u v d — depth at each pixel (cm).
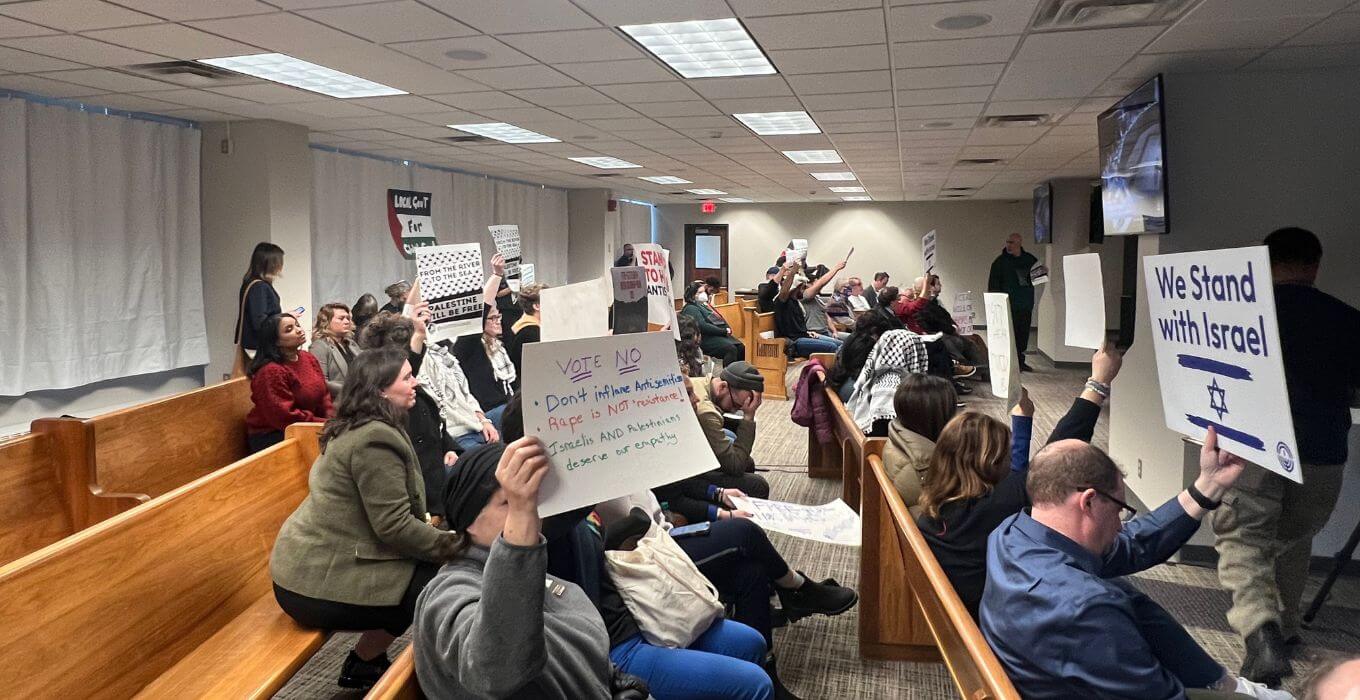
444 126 708
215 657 215
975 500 241
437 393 403
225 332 699
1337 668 109
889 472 285
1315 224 438
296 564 228
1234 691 180
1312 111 437
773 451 620
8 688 169
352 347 496
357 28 395
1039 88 534
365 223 905
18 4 357
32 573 176
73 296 592
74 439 287
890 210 1678
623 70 486
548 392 125
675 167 1039
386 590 230
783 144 816
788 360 920
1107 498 163
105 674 195
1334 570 319
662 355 139
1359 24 368
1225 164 446
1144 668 145
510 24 388
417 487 248
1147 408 462
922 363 458
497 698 125
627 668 199
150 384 666
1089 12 363
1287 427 145
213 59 463
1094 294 242
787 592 296
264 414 376
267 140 676
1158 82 433
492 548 121
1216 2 344
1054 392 901
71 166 589
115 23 386
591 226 1384
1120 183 503
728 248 1767
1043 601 153
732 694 195
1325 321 284
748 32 402
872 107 609
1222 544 295
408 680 142
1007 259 1131
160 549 218
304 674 284
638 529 226
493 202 1169
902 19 379
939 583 181
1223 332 161
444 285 419
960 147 831
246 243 688
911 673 289
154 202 650
